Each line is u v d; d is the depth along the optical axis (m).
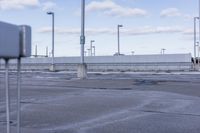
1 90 20.41
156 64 71.69
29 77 35.34
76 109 13.38
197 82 26.97
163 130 9.55
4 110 12.88
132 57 79.00
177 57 76.31
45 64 76.62
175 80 29.47
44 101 15.70
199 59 71.94
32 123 10.52
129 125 10.24
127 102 15.43
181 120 11.09
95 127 9.97
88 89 21.84
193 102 15.41
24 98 16.78
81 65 31.97
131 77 35.50
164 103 15.08
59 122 10.75
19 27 3.51
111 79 30.75
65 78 32.62
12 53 3.29
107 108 13.66
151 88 22.28
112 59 80.69
